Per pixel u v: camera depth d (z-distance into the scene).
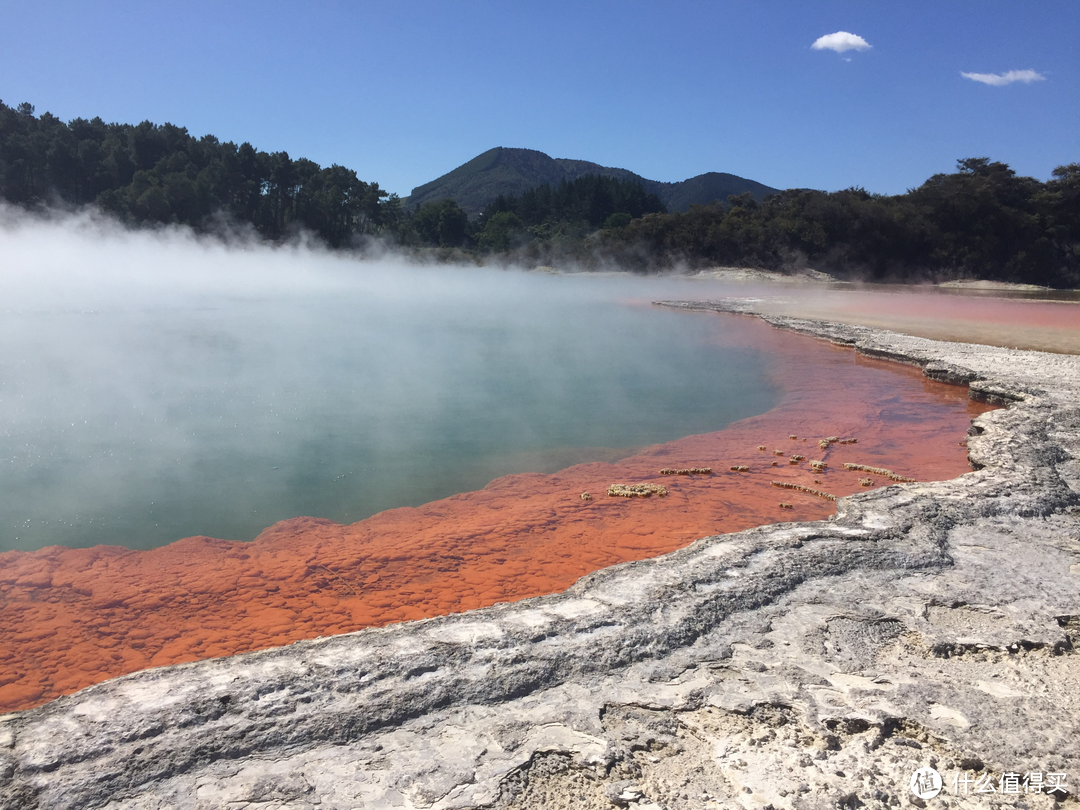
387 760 2.93
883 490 6.46
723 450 10.07
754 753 2.99
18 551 6.57
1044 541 5.35
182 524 7.39
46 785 2.72
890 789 2.78
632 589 4.45
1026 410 10.09
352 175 73.44
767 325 25.31
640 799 2.72
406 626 4.01
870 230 59.53
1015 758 2.94
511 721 3.20
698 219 65.00
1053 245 58.00
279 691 3.33
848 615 4.17
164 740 2.98
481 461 9.77
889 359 17.23
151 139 66.56
